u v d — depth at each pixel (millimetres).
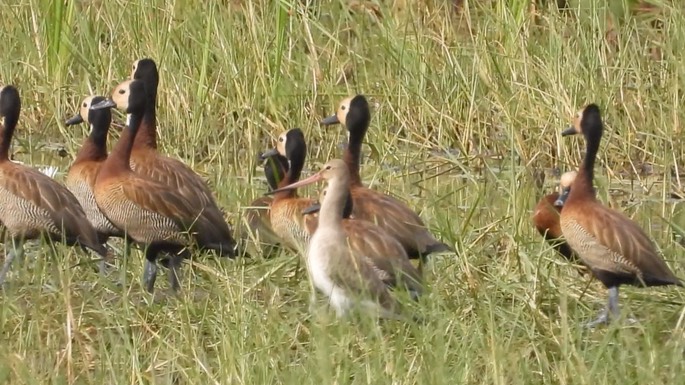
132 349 11156
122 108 14516
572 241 13102
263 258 13891
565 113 18250
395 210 13703
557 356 11633
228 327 11531
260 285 13031
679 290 13398
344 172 12078
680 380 10680
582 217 13031
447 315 11812
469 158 17953
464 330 11461
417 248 13500
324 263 11922
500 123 18688
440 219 14336
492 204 15648
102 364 11094
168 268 14211
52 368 11039
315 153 18203
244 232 14797
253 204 15234
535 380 10992
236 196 15828
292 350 11688
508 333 11953
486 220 15031
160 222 13781
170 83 18641
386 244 12570
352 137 14914
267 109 18828
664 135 18156
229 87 18672
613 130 18328
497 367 10641
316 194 16547
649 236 14422
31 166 16219
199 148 18297
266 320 11914
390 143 18203
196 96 18578
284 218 14250
